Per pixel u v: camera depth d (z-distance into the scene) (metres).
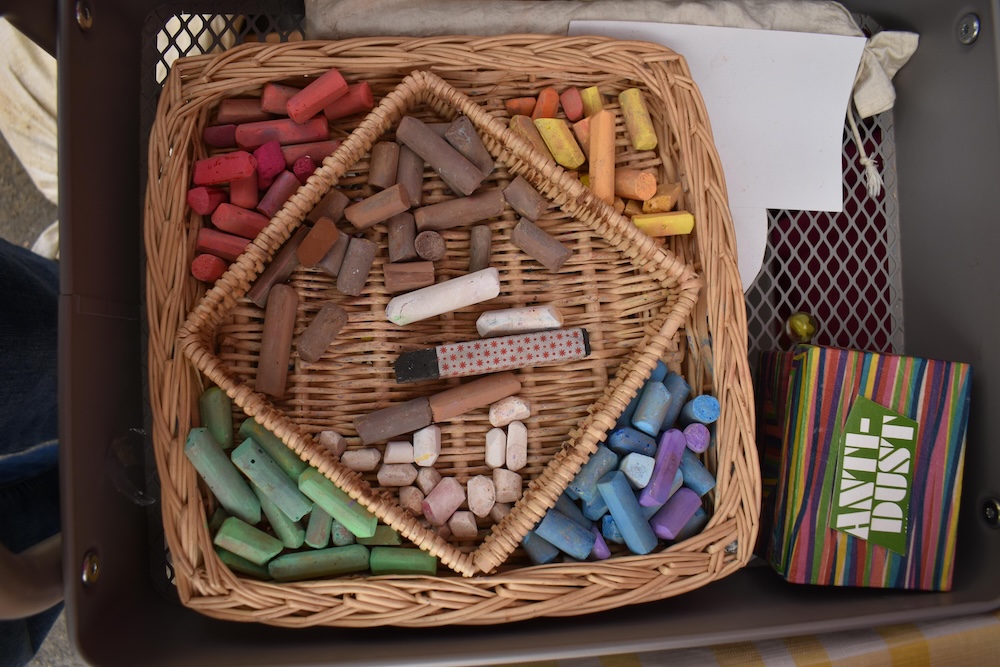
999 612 1.44
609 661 1.36
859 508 1.40
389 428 1.34
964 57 1.53
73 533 1.14
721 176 1.42
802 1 1.57
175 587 1.44
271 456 1.33
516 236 1.40
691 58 1.54
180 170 1.33
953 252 1.57
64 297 1.16
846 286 1.68
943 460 1.41
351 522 1.29
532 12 1.47
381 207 1.35
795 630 1.29
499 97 1.48
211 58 1.34
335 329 1.36
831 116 1.61
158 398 1.28
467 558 1.29
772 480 1.47
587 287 1.46
